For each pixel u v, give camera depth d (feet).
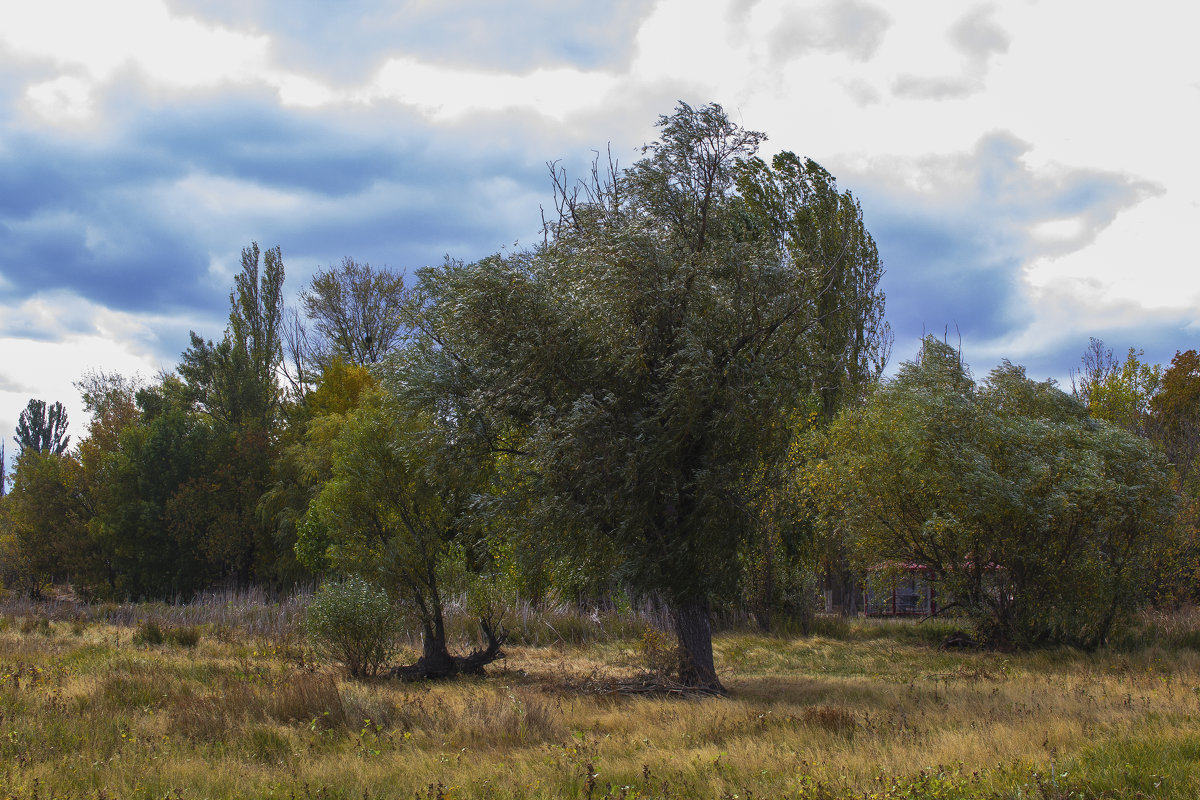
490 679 53.52
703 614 49.55
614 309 46.39
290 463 129.49
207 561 141.28
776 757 27.22
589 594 54.90
